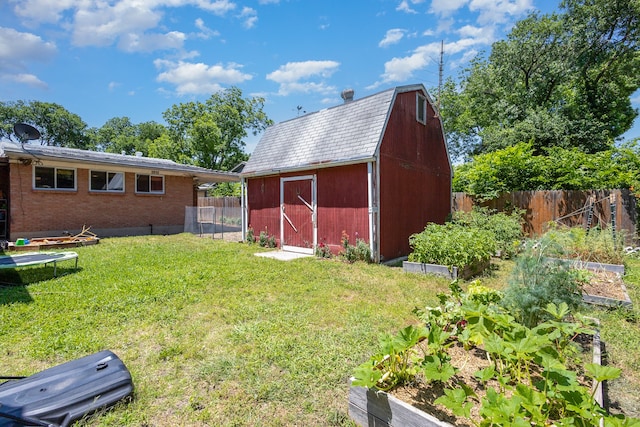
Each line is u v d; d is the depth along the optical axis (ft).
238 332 11.61
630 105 58.29
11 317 12.99
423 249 21.38
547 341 6.27
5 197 35.45
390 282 18.67
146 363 9.63
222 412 7.49
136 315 13.29
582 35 50.34
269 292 16.52
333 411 7.47
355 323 12.50
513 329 7.48
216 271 20.88
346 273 20.92
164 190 46.19
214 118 100.27
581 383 7.70
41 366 9.44
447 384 7.29
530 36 55.98
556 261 10.36
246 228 36.50
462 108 79.56
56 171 36.50
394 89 27.50
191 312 13.74
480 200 36.45
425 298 15.69
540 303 9.37
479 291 10.91
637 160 32.63
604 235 22.34
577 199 30.91
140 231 43.65
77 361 8.47
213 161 102.27
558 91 56.75
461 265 19.26
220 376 8.90
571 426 4.88
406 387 7.28
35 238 33.94
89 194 38.91
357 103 29.43
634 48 49.90
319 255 27.37
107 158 41.29
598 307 14.28
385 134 26.12
